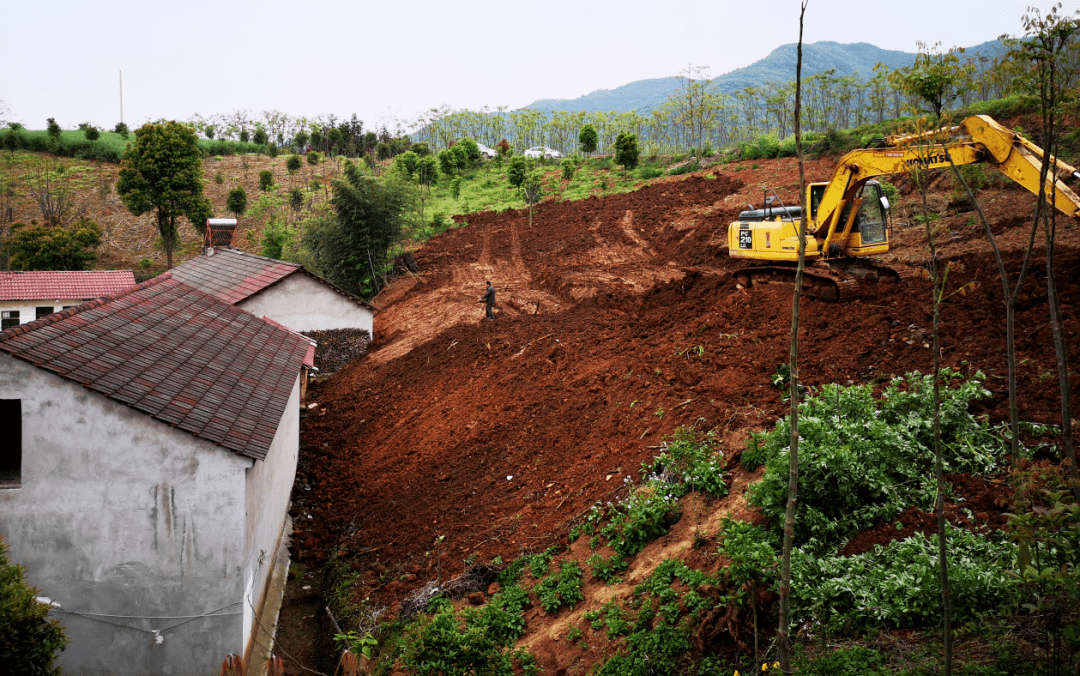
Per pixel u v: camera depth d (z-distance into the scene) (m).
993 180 23.98
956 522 7.96
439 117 74.25
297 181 60.09
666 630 7.79
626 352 16.52
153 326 12.20
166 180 44.88
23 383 8.96
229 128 81.31
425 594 10.60
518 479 13.10
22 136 63.62
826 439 8.70
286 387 12.75
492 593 10.27
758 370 12.88
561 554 10.48
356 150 68.06
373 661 9.73
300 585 13.04
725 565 8.20
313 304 25.39
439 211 46.34
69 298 34.38
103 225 52.09
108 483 9.24
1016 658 6.11
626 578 9.19
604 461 12.05
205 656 9.55
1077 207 11.48
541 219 40.84
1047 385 9.77
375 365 24.27
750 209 19.88
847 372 11.88
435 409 18.31
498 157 58.31
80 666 9.37
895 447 8.85
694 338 15.62
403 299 31.53
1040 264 14.17
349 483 16.16
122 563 9.34
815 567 7.69
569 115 72.56
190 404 9.94
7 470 10.17
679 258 29.72
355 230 33.94
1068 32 5.88
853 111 49.91
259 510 10.76
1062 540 5.97
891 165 14.50
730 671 7.20
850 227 15.99
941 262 17.44
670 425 11.92
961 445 8.91
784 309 15.58
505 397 16.88
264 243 43.97
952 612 6.81
